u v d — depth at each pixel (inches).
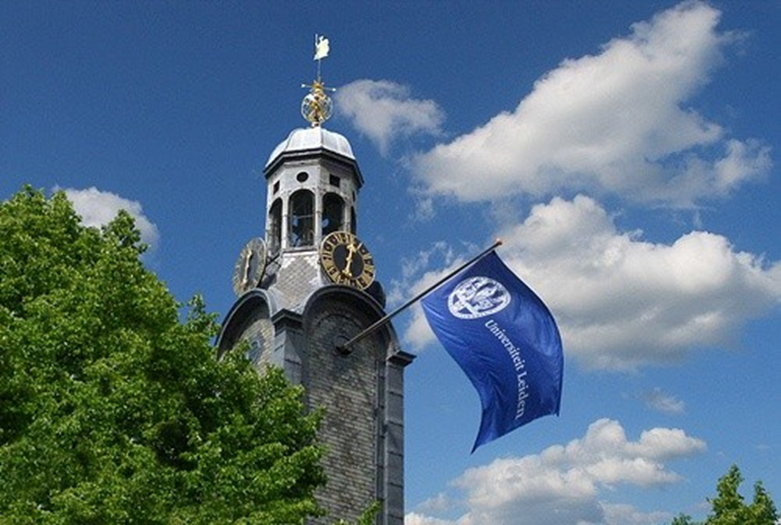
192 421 1312.7
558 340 1841.8
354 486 2303.2
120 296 1338.6
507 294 1844.2
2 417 1250.0
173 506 1229.7
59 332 1299.2
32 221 1498.5
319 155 2615.7
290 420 1425.9
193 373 1338.6
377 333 2472.9
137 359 1278.3
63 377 1280.8
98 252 1489.9
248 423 1386.6
